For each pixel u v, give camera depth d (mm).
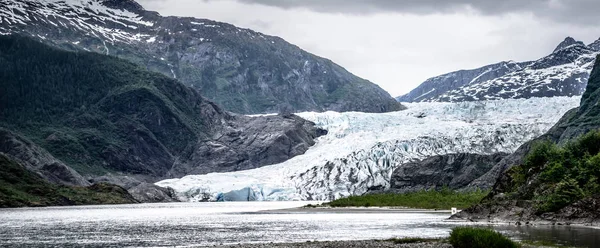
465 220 129250
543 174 126000
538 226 107812
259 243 85438
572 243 78250
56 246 91000
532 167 133250
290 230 117250
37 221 163125
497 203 127688
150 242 96062
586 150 132125
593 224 108688
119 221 161750
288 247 77500
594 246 75000
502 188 137000
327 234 105750
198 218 175250
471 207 132250
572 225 109250
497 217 124188
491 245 69625
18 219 174875
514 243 70438
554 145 138375
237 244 84375
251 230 119750
